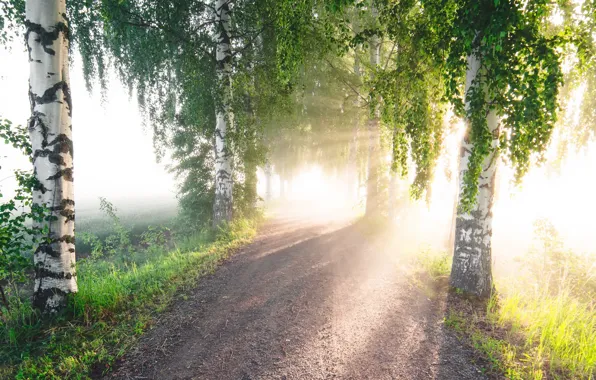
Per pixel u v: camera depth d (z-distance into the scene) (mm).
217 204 9992
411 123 5539
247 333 4066
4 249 3898
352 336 4020
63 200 4434
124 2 7977
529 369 3334
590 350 3510
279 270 6465
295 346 3791
